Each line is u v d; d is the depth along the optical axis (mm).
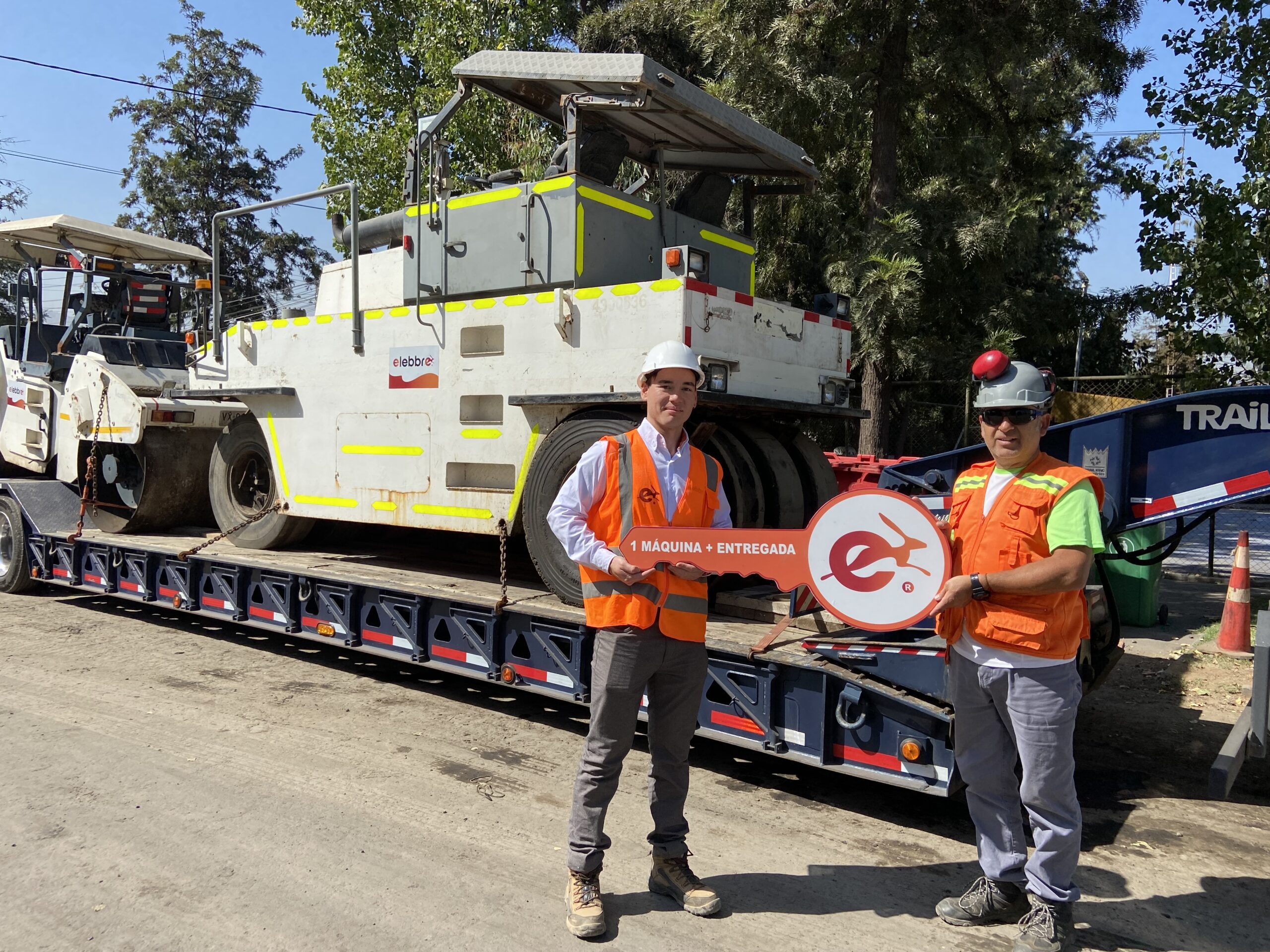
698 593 3021
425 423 5430
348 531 7297
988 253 10969
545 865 3355
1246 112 8172
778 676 3961
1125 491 4074
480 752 4555
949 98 11211
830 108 10375
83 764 4199
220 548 6898
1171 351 11078
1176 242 8828
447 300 5383
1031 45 10492
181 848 3389
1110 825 3916
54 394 8234
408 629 5316
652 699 3100
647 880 3275
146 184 31875
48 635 6770
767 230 12891
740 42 10414
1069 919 2818
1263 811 4094
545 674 4660
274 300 7031
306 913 2963
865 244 10742
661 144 5574
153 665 6012
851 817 3932
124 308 8633
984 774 2984
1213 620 8125
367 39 17859
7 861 3270
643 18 14781
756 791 4215
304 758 4371
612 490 2982
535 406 4887
